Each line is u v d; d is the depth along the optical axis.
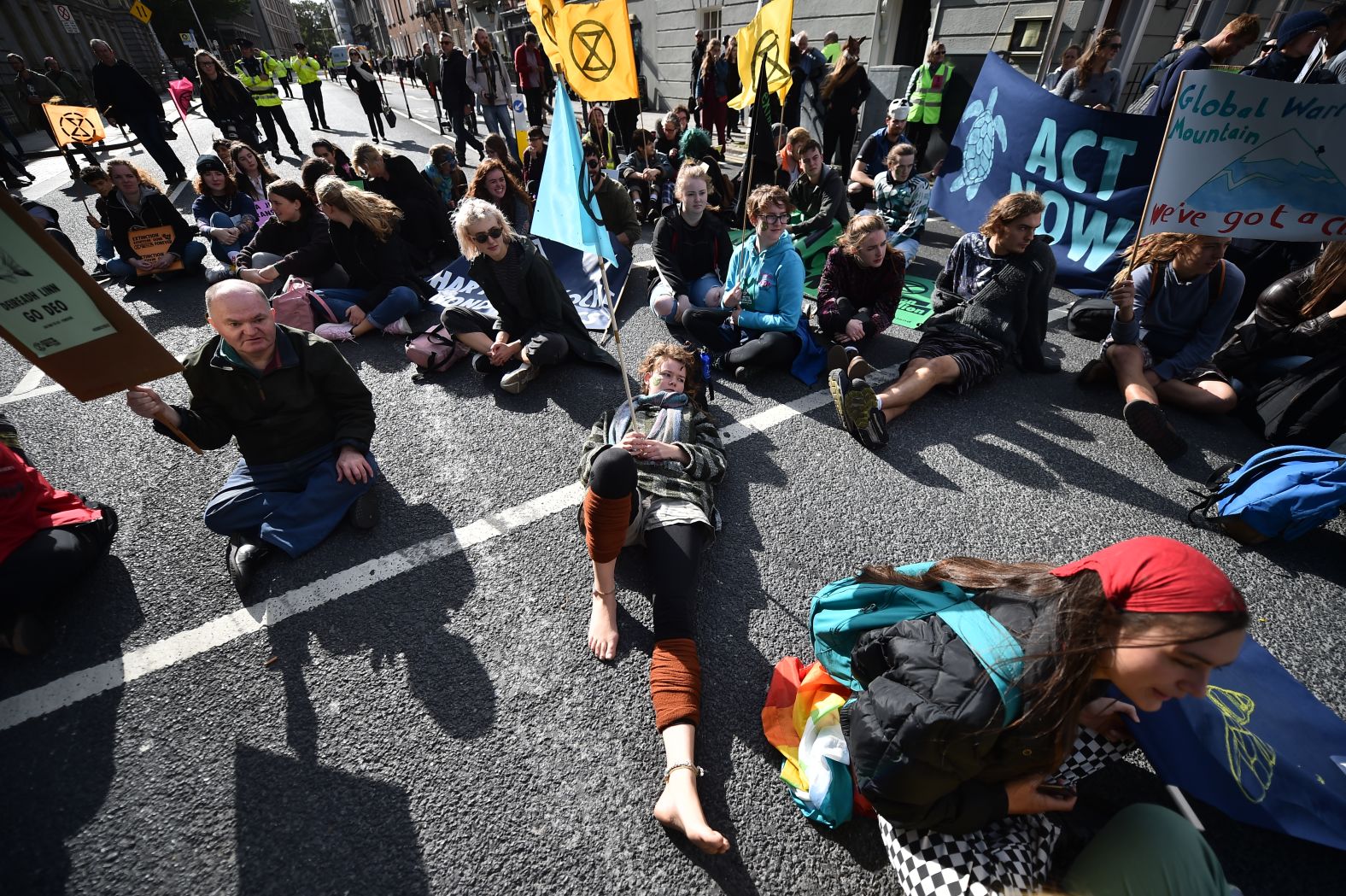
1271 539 2.41
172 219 5.35
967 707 1.06
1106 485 2.79
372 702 1.93
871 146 6.29
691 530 2.05
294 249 4.93
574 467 2.97
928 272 5.29
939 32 8.74
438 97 12.80
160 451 3.13
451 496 2.79
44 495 2.14
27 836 1.62
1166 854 1.13
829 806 1.52
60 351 1.81
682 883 1.51
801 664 1.94
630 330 4.41
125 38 30.81
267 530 2.36
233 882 1.53
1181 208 2.72
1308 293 2.88
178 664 2.06
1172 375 3.24
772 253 3.55
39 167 10.52
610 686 1.97
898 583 1.41
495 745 1.81
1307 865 1.51
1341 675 1.96
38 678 2.03
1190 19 8.30
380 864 1.55
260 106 10.00
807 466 2.94
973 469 2.91
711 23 13.11
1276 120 2.48
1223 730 1.53
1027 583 1.14
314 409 2.46
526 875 1.53
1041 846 1.34
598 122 7.94
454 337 3.80
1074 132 4.29
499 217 3.42
